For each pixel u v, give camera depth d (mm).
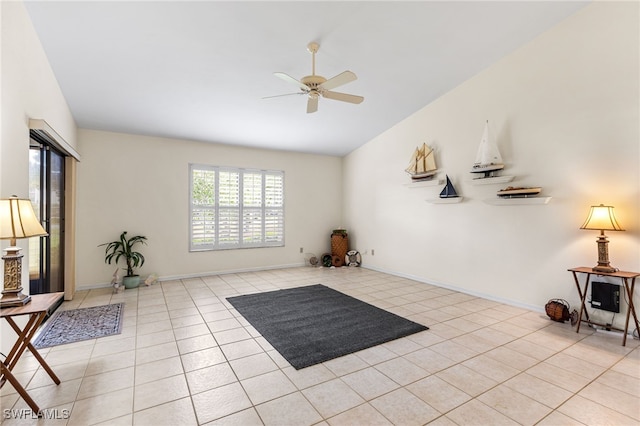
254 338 3021
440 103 4906
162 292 4668
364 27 3197
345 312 3781
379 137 6191
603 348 2793
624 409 1942
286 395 2096
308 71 3848
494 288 4230
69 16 2752
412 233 5500
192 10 2787
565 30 3477
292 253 6785
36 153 3350
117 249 5047
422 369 2439
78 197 4781
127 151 5164
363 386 2203
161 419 1848
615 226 2955
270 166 6516
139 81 3801
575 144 3424
